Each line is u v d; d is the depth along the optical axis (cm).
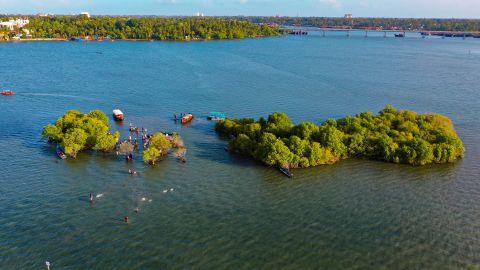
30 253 9800
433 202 12525
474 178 14238
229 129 17950
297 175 14188
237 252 10044
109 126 19050
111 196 12444
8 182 13150
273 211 11856
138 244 10225
